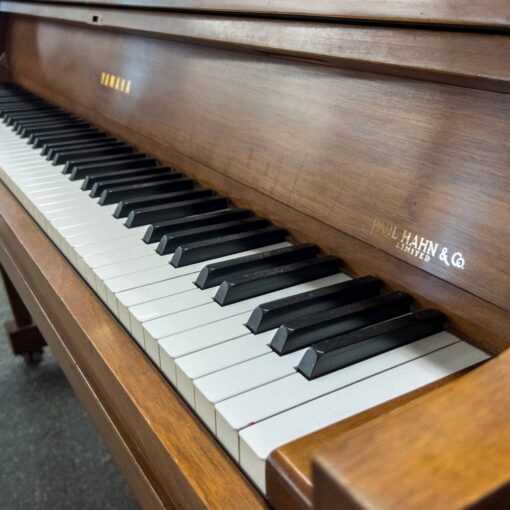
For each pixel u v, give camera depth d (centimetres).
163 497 50
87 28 145
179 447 47
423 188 58
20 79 199
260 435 42
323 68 72
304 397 46
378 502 25
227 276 65
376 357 50
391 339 51
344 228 67
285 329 52
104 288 67
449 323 54
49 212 88
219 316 58
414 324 53
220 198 88
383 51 56
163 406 51
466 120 54
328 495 28
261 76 83
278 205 78
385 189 62
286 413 44
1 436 150
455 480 26
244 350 52
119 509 128
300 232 74
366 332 51
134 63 121
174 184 95
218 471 44
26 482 136
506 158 50
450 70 50
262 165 81
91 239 78
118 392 57
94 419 69
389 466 27
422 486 26
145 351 59
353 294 60
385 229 61
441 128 56
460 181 54
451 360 50
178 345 53
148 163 108
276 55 78
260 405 45
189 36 86
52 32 171
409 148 60
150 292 64
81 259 73
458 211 54
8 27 209
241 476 43
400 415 30
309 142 73
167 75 108
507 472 26
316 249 70
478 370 32
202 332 56
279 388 47
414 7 53
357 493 26
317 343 49
